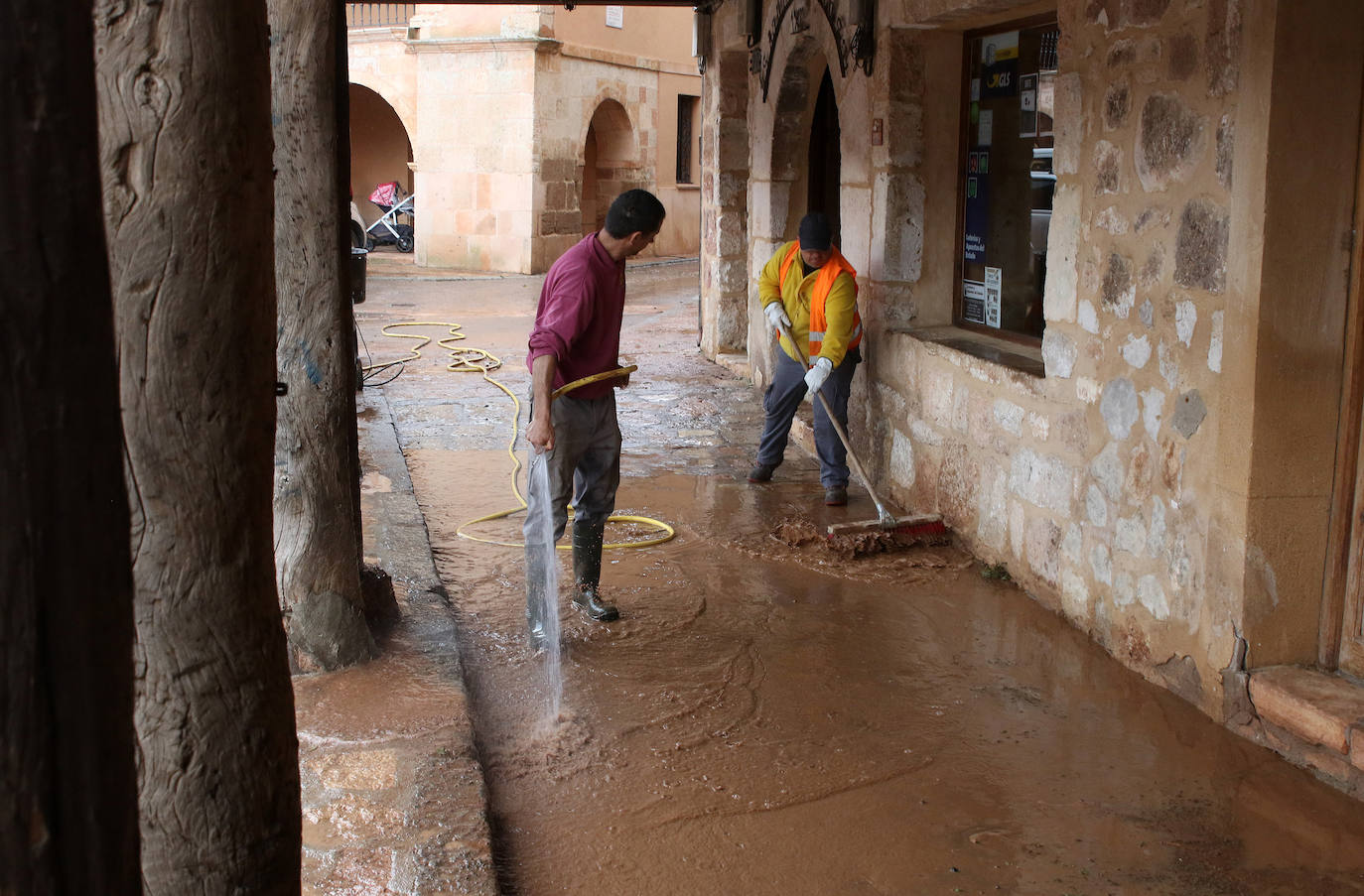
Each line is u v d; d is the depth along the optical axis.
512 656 4.30
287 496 3.81
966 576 5.20
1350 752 3.26
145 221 1.43
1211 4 3.59
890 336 6.21
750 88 8.88
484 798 3.06
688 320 13.39
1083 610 4.54
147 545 1.47
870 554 5.44
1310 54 3.31
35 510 0.86
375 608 4.26
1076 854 3.06
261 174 1.52
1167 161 3.86
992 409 5.19
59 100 0.86
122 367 1.44
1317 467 3.55
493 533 5.77
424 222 19.66
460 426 7.97
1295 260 3.40
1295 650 3.67
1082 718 3.84
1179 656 3.96
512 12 18.25
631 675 4.16
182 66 1.42
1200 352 3.73
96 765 0.92
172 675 1.48
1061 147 4.51
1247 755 3.56
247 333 1.50
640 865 3.00
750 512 6.14
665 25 21.78
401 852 2.78
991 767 3.53
